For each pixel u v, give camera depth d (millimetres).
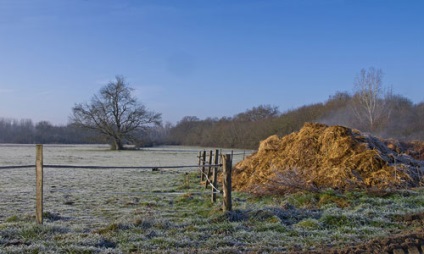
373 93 56469
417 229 9195
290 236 8812
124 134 84062
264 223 9656
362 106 58844
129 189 19047
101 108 83375
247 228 9320
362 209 11180
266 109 107375
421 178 15219
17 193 17109
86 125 83812
